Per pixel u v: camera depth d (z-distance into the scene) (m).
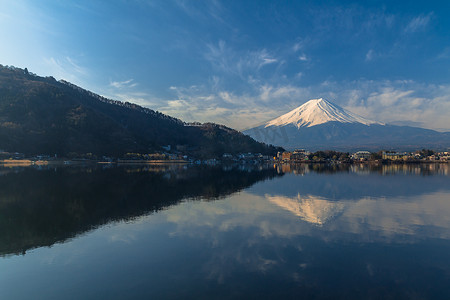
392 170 109.88
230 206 36.09
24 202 37.50
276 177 78.56
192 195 44.84
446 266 18.02
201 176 79.81
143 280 15.99
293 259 19.00
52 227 26.03
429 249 20.88
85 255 19.52
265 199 41.59
